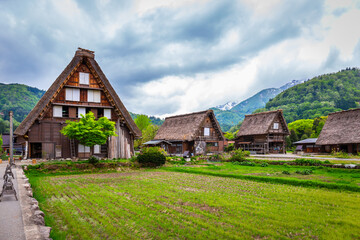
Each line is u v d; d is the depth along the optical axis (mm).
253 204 10969
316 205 10867
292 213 9625
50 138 27984
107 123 25812
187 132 45250
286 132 55500
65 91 29453
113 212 9664
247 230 7859
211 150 46969
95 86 31281
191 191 13859
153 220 8734
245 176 18859
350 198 12055
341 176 18641
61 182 17219
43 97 28281
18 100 188750
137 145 58438
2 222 7301
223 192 13609
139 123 71312
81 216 9203
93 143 25266
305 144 57219
